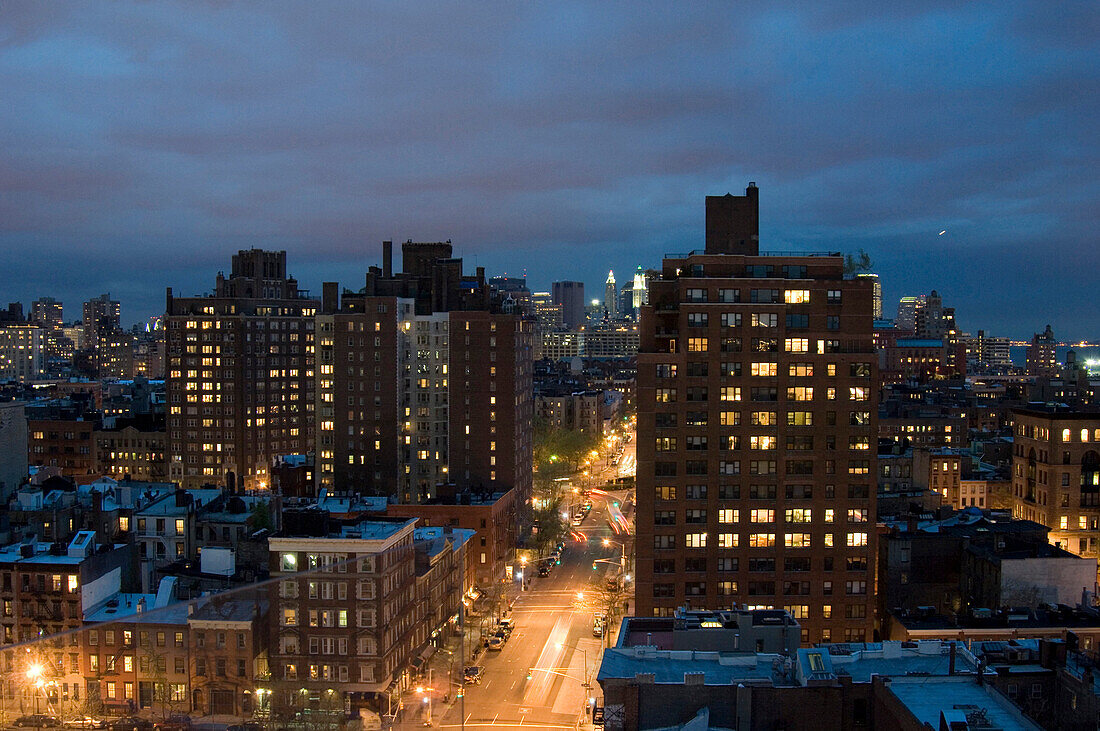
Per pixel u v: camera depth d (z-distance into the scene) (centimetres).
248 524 14775
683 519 12006
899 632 10725
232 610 9631
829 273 12231
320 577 10512
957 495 19212
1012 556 11731
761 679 7256
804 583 12044
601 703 12150
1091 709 6681
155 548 15038
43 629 11125
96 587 11581
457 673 13025
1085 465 15100
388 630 10838
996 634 10106
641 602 12050
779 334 11975
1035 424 15700
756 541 12025
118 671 8950
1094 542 15100
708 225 12850
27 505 15000
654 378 11988
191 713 9138
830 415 11994
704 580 12025
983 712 6297
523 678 13325
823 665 7419
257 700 9538
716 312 11975
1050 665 7281
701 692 7138
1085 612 10575
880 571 12825
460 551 15150
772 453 12006
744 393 11981
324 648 10462
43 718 8031
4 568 11256
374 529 11519
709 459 12000
